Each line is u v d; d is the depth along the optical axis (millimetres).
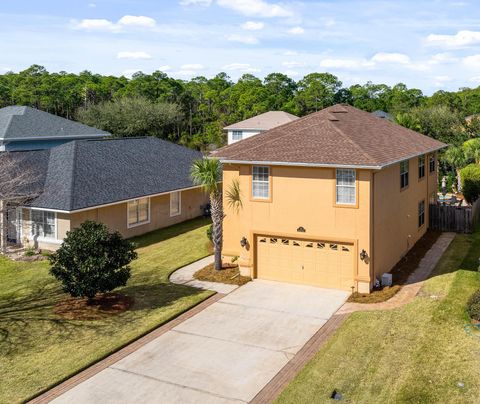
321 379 13812
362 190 19984
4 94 87812
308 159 20625
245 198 22312
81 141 32562
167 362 15125
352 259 20625
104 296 20547
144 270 24109
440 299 19000
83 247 18547
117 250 19156
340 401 12703
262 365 14844
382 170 21500
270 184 21734
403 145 25500
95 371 14648
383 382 13469
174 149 38062
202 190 36156
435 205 31266
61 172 28828
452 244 27719
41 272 24188
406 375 13727
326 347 15711
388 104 102062
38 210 27484
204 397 13203
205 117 87250
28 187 27734
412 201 27062
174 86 93000
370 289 20359
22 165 29219
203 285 21844
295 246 21719
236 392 13398
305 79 103688
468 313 17219
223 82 116500
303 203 21172
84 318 18312
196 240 29359
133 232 30344
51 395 13391
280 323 17781
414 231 27828
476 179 34031
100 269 18453
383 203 21797
